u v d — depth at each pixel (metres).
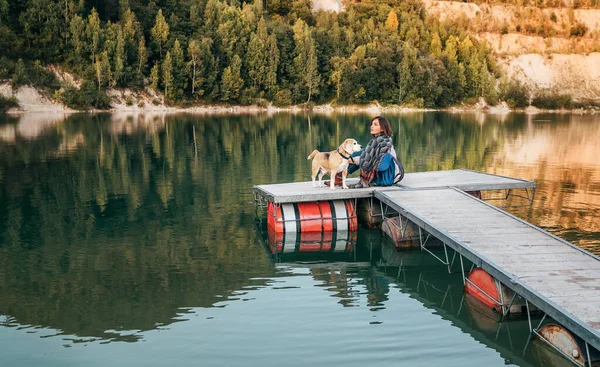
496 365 6.45
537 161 24.72
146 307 8.05
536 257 8.38
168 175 19.75
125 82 68.88
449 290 9.07
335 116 63.97
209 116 60.28
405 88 86.12
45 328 7.33
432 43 98.31
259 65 78.00
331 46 86.50
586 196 16.56
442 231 9.69
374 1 111.50
